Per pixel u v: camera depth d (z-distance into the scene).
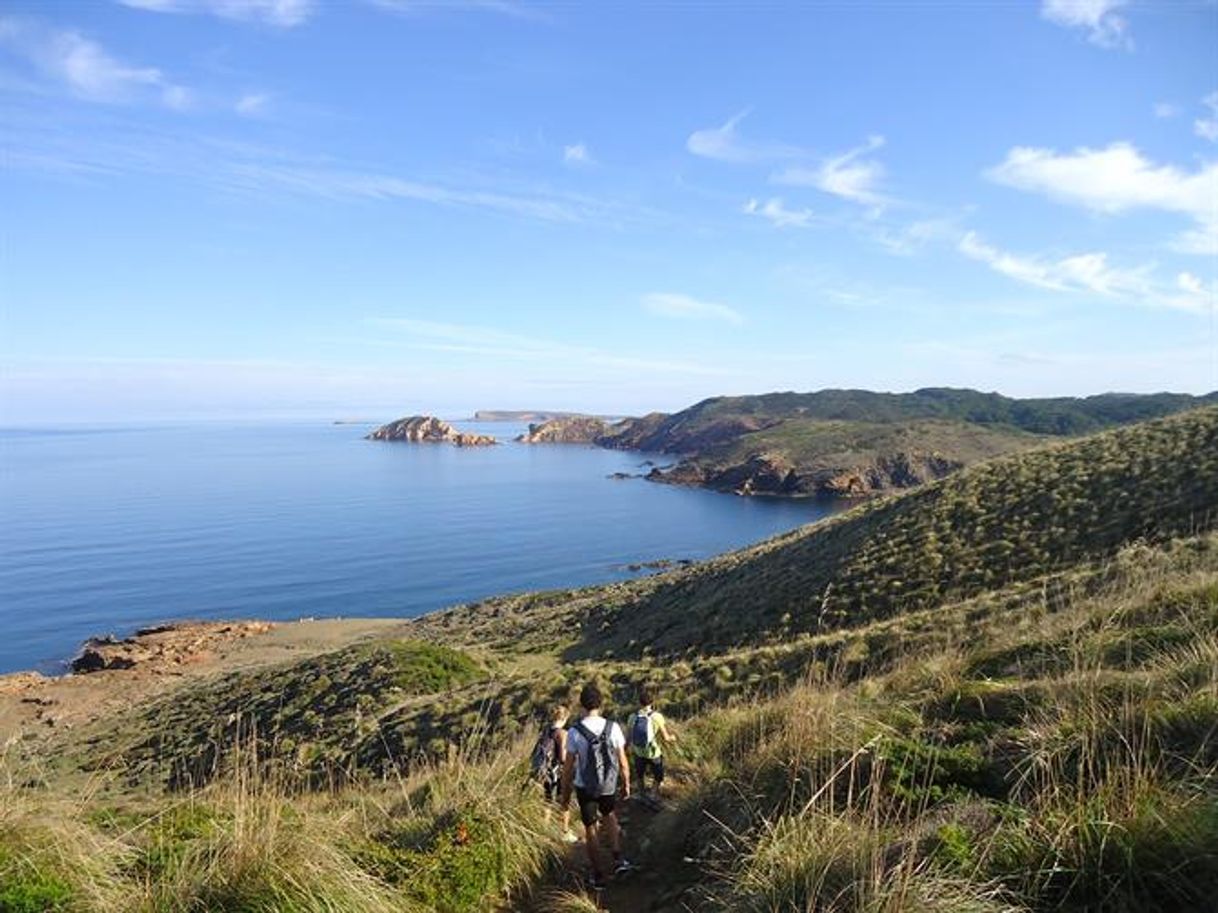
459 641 45.94
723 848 6.20
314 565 97.31
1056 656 8.44
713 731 10.74
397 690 30.00
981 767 5.97
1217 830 4.09
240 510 144.12
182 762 22.86
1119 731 5.38
